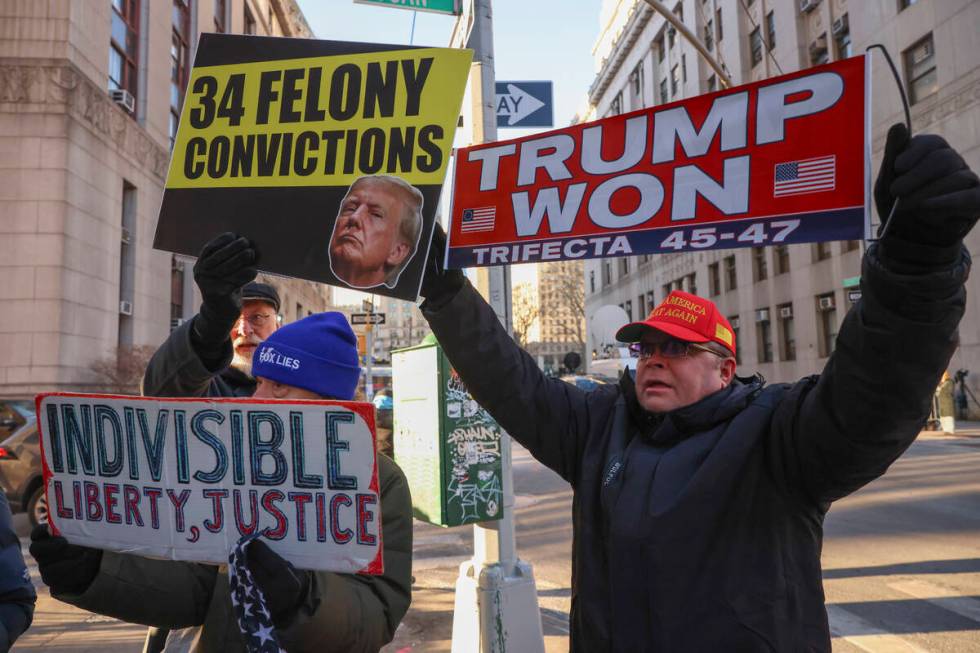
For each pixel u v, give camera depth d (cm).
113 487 157
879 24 2086
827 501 154
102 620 465
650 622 152
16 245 1692
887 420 131
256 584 130
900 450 137
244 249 163
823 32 2372
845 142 166
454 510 346
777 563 153
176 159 217
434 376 373
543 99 491
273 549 144
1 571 152
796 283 2578
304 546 142
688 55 3459
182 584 165
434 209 198
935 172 110
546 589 517
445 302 195
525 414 193
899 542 611
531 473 1206
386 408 1032
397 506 171
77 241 1786
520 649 338
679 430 171
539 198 204
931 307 120
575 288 6831
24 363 1664
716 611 149
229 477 148
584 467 183
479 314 196
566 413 196
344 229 201
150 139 2248
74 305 1766
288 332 172
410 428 411
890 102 2044
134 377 1814
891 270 123
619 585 158
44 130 1727
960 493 816
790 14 2533
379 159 204
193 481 151
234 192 211
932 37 1892
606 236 193
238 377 260
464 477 349
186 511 151
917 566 539
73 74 1769
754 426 163
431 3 400
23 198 1705
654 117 192
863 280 129
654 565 154
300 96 213
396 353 441
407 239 198
